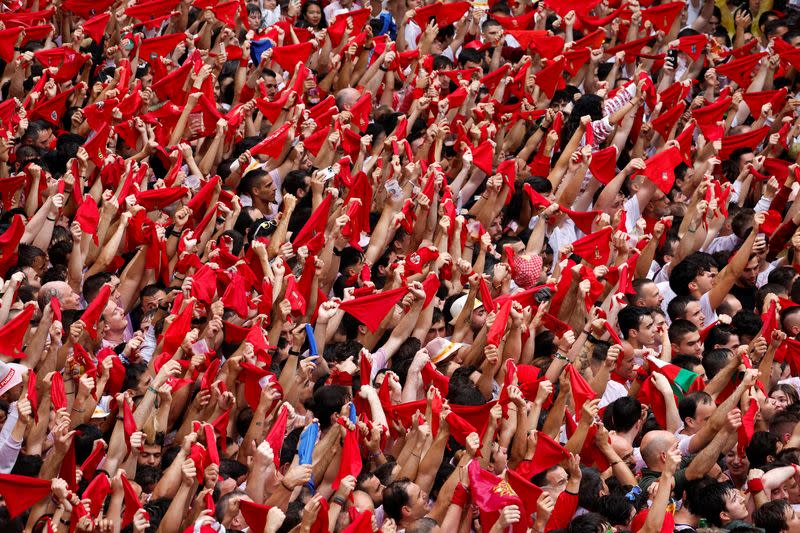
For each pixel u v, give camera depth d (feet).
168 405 49.85
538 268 63.67
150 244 60.03
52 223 60.59
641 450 50.47
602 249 64.95
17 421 47.09
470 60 87.66
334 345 55.83
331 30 85.05
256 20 88.84
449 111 80.23
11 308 53.72
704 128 78.89
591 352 57.62
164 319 56.29
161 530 44.83
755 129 82.84
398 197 65.77
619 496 47.06
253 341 53.26
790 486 50.26
